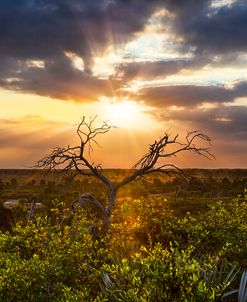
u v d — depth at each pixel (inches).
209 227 510.6
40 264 355.3
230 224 511.5
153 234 515.5
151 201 573.6
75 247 406.9
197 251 469.1
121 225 532.4
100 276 373.4
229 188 4414.4
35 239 429.7
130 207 561.0
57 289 346.9
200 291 256.5
